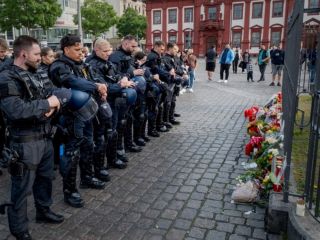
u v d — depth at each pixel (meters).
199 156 5.75
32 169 3.16
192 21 51.06
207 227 3.57
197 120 8.47
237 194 4.06
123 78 4.88
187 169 5.16
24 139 3.10
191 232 3.49
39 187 3.55
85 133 4.26
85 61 4.81
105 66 4.79
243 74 22.41
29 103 2.96
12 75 2.95
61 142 3.99
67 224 3.65
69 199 4.05
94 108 3.86
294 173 4.27
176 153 5.90
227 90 14.05
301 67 3.98
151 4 53.44
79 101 3.70
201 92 13.46
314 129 3.14
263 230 3.51
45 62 5.07
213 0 48.75
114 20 52.91
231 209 3.94
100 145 4.59
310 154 3.20
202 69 27.77
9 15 31.02
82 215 3.83
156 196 4.28
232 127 7.75
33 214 3.85
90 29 51.47
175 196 4.28
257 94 12.88
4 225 3.68
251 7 46.94
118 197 4.26
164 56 7.21
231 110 9.73
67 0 56.03
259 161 4.49
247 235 3.43
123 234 3.46
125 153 5.88
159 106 6.98
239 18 47.94
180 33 52.16
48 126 3.32
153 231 3.51
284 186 3.40
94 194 4.34
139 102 5.89
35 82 3.08
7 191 4.51
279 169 3.69
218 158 5.65
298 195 3.44
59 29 54.69
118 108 4.96
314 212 3.10
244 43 48.09
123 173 5.02
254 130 6.32
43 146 3.25
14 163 3.07
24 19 30.98
